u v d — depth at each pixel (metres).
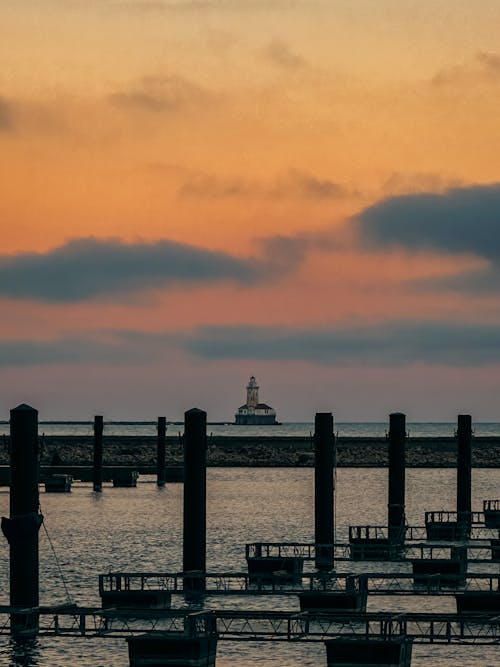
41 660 72.38
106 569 111.81
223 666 71.81
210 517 165.88
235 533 144.75
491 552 122.31
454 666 71.88
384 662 66.94
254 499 198.38
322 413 102.75
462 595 82.44
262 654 74.56
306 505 186.25
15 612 72.69
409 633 80.00
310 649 75.75
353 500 198.25
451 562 99.62
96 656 73.31
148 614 72.50
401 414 119.81
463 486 135.38
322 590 85.50
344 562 113.75
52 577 106.38
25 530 73.88
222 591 84.81
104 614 72.75
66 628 74.56
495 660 73.12
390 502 119.56
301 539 137.75
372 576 86.19
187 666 68.50
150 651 68.75
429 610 89.38
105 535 140.75
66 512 170.00
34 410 74.62
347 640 67.44
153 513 168.25
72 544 131.88
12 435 74.25
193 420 89.06
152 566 114.12
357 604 82.94
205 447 89.69
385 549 113.56
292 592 83.44
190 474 89.25
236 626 82.12
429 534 128.88
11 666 71.12
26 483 74.19
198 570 89.44
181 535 140.75
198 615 70.44
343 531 146.88
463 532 129.25
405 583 101.44
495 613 81.00
